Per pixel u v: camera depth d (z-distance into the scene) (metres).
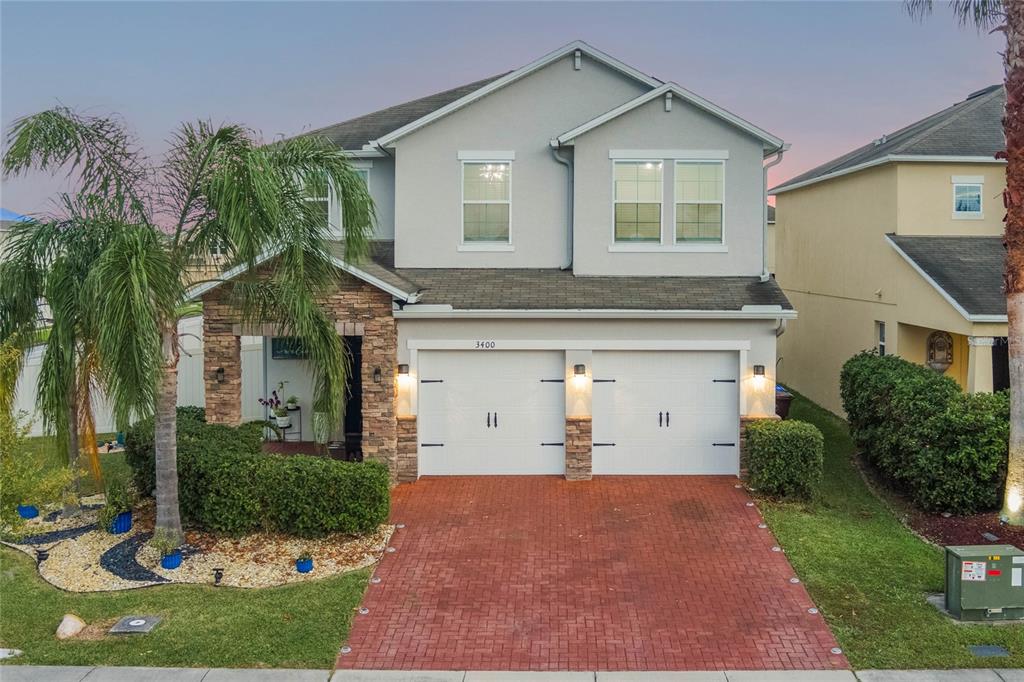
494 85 16.86
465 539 12.41
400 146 17.19
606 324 15.45
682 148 16.56
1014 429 12.32
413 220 17.23
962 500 12.92
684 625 9.66
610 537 12.45
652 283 16.42
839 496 14.36
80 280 10.96
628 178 16.72
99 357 10.19
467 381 15.83
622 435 15.80
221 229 10.95
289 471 12.13
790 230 26.28
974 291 16.16
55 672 8.59
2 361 11.36
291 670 8.67
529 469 15.90
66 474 11.26
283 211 10.95
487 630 9.58
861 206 20.67
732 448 15.70
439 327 15.52
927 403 13.30
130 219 11.27
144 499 13.96
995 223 19.00
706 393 15.70
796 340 25.64
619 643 9.26
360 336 16.98
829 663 8.77
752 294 15.84
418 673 8.62
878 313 19.59
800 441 13.82
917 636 9.29
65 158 11.05
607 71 17.08
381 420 15.27
